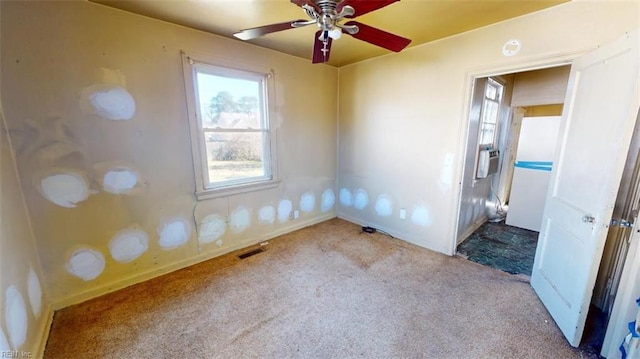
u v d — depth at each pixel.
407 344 1.67
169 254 2.54
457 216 2.81
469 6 1.95
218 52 2.57
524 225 3.64
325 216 4.05
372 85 3.37
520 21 2.12
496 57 2.29
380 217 3.59
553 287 1.90
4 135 1.64
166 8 1.99
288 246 3.13
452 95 2.63
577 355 1.57
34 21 1.72
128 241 2.29
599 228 1.47
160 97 2.30
